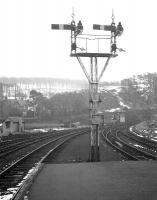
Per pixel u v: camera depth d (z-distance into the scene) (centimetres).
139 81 14625
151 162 1536
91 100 1834
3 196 1031
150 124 6438
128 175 1224
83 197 930
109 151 2477
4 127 5838
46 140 4062
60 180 1161
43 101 11219
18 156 2341
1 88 14388
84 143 3378
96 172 1295
